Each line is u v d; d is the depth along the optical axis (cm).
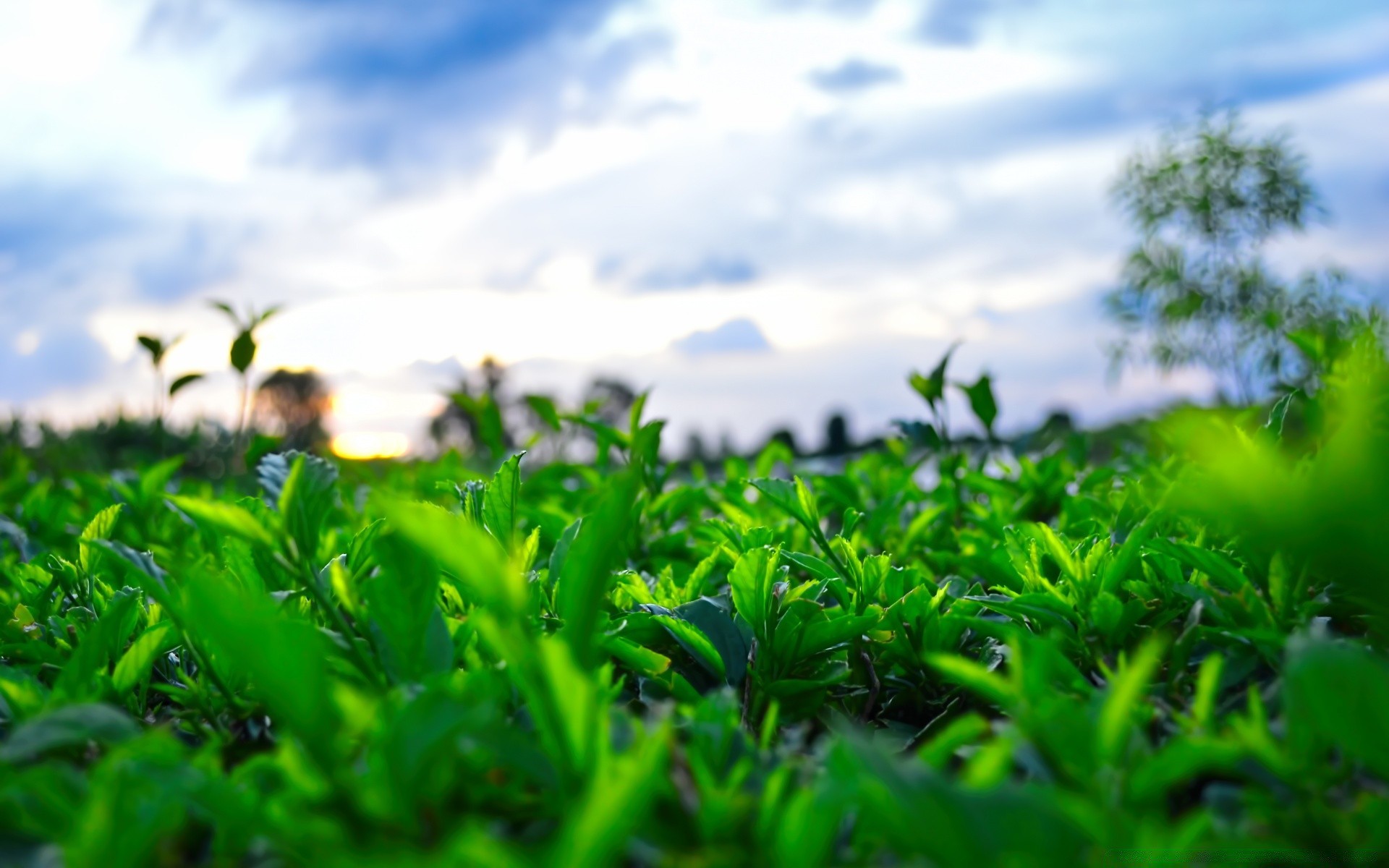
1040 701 31
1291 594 40
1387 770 28
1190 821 25
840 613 46
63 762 35
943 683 45
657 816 28
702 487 75
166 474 75
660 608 45
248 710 38
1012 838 24
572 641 31
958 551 67
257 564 43
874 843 28
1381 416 45
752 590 43
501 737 29
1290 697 30
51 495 84
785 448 93
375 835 28
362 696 35
